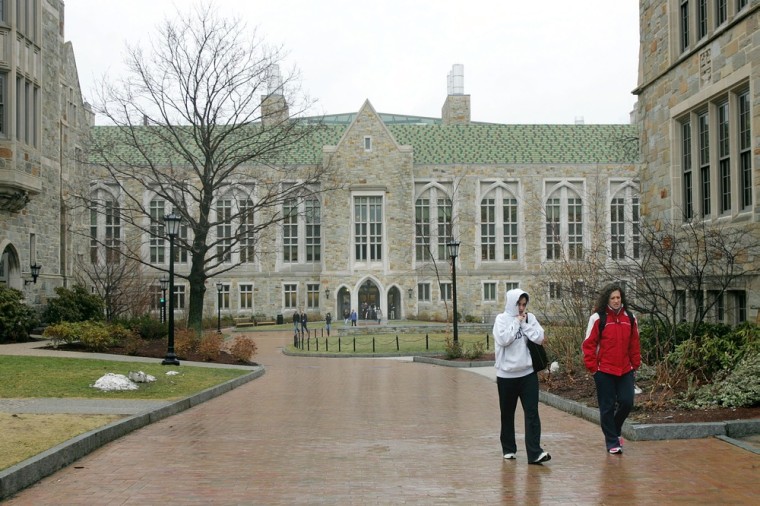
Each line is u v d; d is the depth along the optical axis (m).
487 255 72.75
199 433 11.59
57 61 34.94
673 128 19.69
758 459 8.85
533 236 72.25
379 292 70.56
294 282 72.12
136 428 11.79
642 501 7.14
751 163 16.06
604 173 72.50
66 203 43.16
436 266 68.06
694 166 18.72
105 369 18.88
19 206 29.69
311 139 74.00
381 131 70.88
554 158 73.06
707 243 16.05
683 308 19.08
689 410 11.47
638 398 12.57
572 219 72.94
